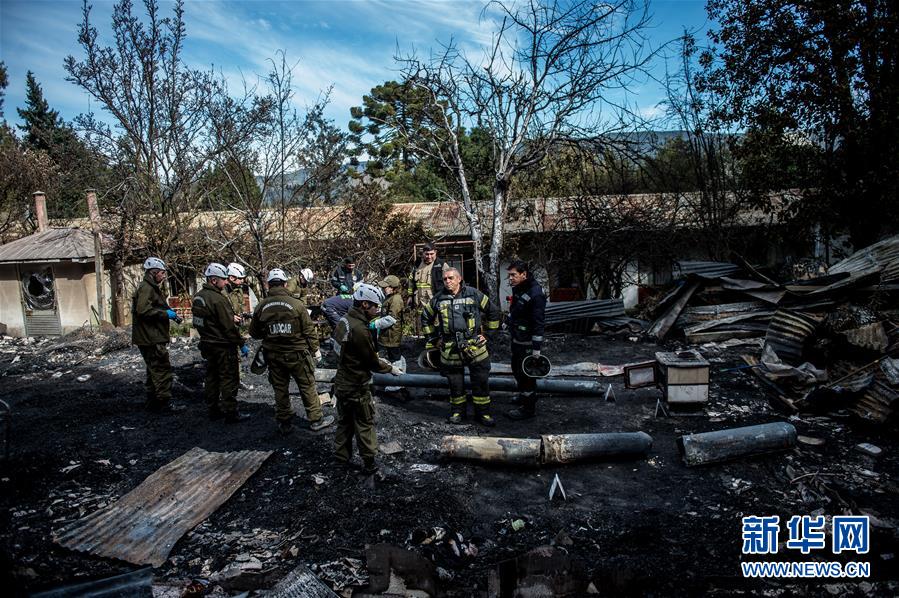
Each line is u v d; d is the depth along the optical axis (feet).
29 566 11.34
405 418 19.99
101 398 23.12
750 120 41.06
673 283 37.65
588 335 33.12
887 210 38.19
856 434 17.60
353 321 14.65
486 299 19.08
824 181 40.09
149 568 10.81
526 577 11.20
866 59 37.40
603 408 20.77
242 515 13.61
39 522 13.30
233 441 17.94
